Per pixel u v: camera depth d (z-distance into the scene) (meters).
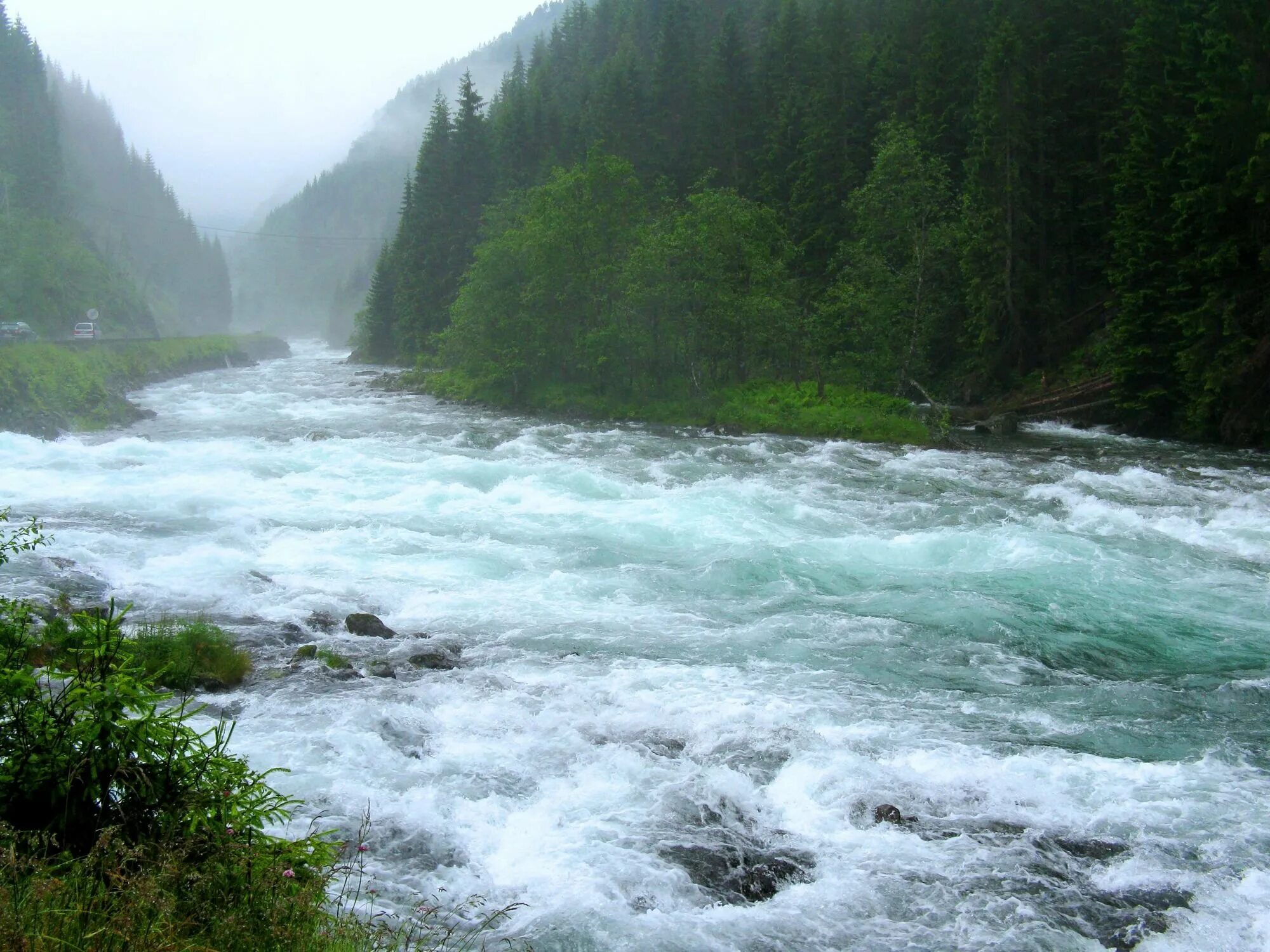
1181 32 36.47
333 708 9.38
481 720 9.35
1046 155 44.78
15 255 83.44
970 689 10.90
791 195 52.34
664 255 40.66
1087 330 42.88
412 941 5.47
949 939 6.09
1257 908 6.52
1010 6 49.75
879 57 56.12
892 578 15.39
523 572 15.63
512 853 6.91
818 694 10.53
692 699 10.20
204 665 10.22
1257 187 31.02
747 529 18.66
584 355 43.72
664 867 6.76
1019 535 17.64
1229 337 31.42
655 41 89.94
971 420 38.28
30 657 5.69
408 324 69.88
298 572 15.35
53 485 21.27
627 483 23.17
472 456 28.12
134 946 4.05
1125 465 27.86
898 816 7.64
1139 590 14.98
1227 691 10.84
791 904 6.42
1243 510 21.11
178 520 18.23
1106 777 8.49
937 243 41.62
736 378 43.62
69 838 4.82
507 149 72.25
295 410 41.03
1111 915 6.43
